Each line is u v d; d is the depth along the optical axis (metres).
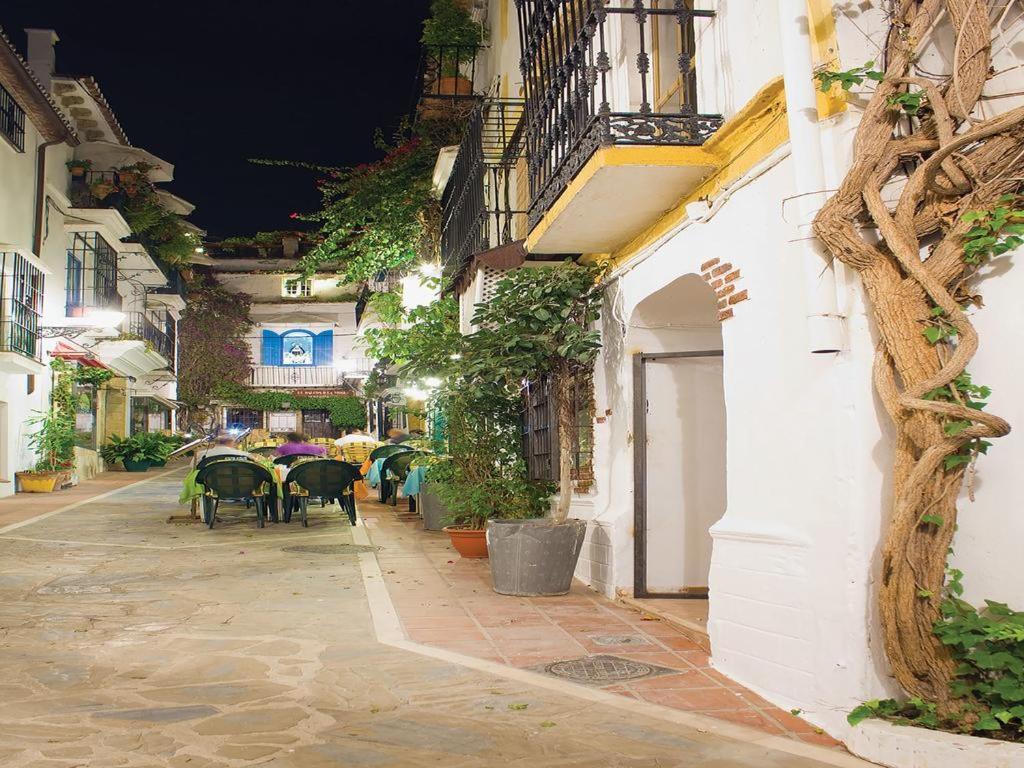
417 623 6.21
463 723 4.12
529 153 7.54
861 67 4.24
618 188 5.78
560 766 3.62
